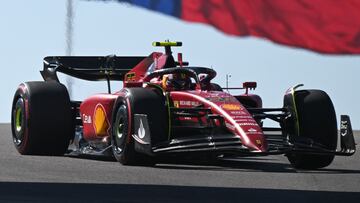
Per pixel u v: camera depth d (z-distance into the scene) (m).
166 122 33.62
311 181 29.73
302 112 34.47
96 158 37.34
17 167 31.77
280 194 26.52
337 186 28.53
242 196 25.94
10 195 25.00
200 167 33.62
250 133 31.95
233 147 31.83
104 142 37.09
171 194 25.94
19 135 38.22
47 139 37.69
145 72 37.69
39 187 26.64
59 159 35.88
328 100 34.91
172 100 35.34
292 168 34.41
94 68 42.19
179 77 36.25
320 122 34.38
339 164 36.41
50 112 37.66
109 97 36.38
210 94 34.50
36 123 37.44
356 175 31.70
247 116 32.97
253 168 34.00
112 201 24.44
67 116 38.00
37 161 34.41
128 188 26.89
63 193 25.56
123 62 42.19
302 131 34.38
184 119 35.34
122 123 34.22
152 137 33.28
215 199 25.25
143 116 32.94
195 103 34.38
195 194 26.08
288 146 33.16
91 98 37.97
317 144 33.88
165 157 36.78
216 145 32.16
